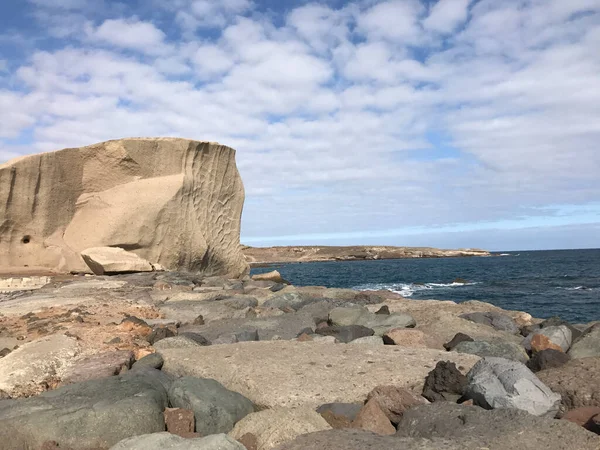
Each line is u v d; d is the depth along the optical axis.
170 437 3.93
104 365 6.49
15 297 15.96
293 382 5.79
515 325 10.83
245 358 6.81
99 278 22.78
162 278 22.25
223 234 32.50
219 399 5.13
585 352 7.61
